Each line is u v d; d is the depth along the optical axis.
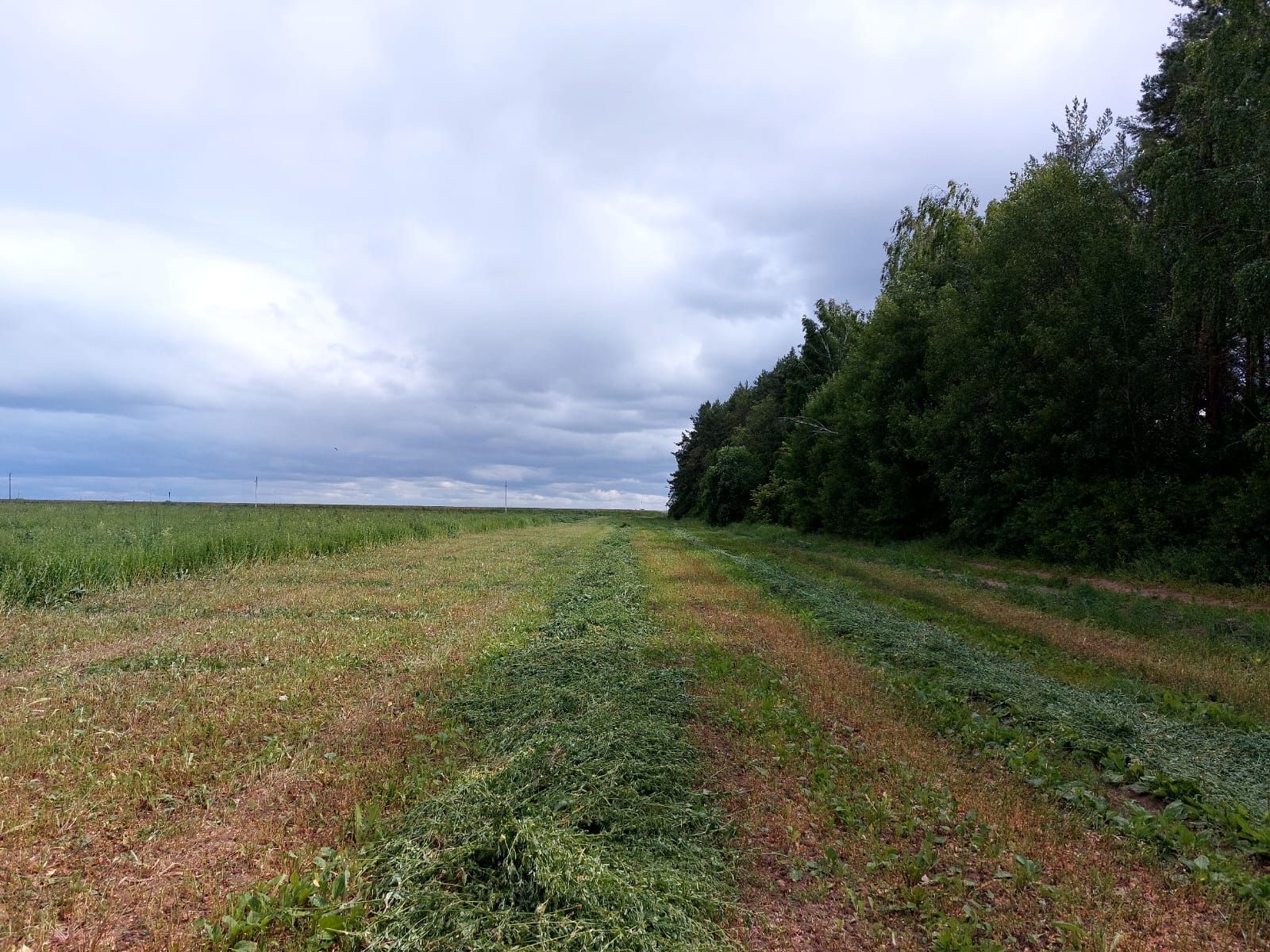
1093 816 4.62
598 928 3.14
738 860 4.00
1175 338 17.36
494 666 7.77
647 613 11.50
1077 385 18.11
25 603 11.27
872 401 28.86
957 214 29.73
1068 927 3.38
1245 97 14.38
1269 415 14.51
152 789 4.65
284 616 10.64
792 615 11.69
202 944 3.15
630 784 4.71
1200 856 4.05
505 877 3.55
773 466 51.16
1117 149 22.12
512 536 32.47
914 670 8.26
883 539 28.33
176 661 7.81
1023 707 6.70
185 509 39.31
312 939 3.15
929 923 3.46
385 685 7.04
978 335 21.73
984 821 4.45
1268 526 14.12
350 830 4.19
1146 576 15.79
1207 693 7.60
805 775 5.12
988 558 21.41
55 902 3.46
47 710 6.12
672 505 78.88
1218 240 15.36
